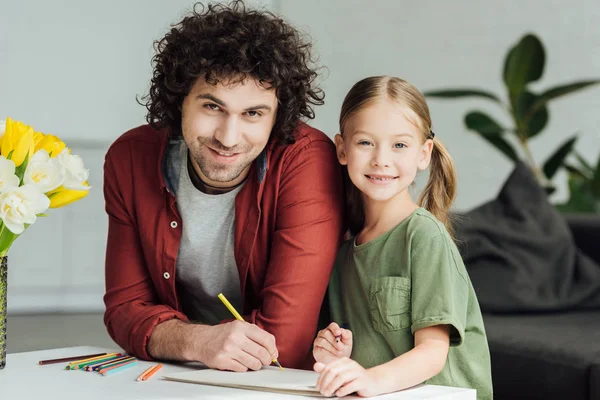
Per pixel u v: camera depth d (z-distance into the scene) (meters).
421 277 1.33
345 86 4.91
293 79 1.41
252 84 1.33
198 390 1.11
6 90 4.29
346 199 1.52
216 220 1.49
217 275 1.54
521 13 4.46
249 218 1.46
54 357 1.38
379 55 4.82
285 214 1.45
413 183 1.59
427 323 1.28
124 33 4.48
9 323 3.87
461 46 4.61
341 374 1.06
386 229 1.43
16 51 4.29
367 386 1.08
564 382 1.83
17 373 1.24
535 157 4.41
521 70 3.39
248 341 1.28
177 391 1.11
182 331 1.35
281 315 1.40
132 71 4.52
